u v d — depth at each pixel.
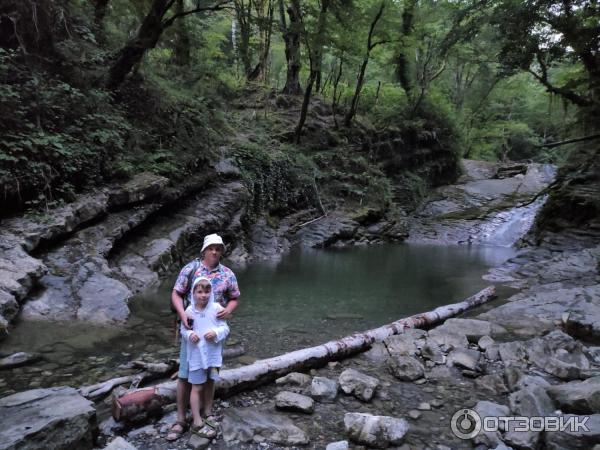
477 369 4.66
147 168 10.09
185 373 3.25
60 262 6.86
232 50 24.14
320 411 3.71
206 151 12.91
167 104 12.16
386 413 3.72
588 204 14.26
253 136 17.20
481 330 5.87
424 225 19.92
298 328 6.34
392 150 22.75
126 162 9.56
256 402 3.86
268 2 21.50
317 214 17.34
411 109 24.80
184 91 14.29
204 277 3.27
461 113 33.62
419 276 10.79
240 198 13.02
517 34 13.88
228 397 3.90
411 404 3.91
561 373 4.47
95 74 10.29
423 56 25.25
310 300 8.10
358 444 3.19
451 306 7.22
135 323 5.99
